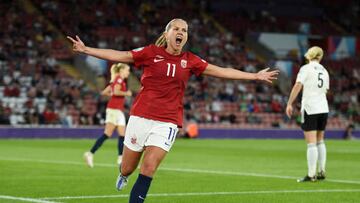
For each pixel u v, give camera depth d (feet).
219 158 147.84
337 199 75.66
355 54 376.27
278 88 325.62
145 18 346.13
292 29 387.14
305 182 94.12
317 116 94.63
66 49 303.48
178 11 361.71
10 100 259.39
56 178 94.89
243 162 136.05
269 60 354.33
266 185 89.30
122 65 115.24
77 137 246.27
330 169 122.72
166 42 58.13
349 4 422.00
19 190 80.23
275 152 176.96
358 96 338.75
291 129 286.25
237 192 80.84
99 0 341.00
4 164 119.14
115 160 133.90
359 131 299.58
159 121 57.06
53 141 221.46
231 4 392.27
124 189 81.87
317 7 415.03
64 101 264.93
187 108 283.79
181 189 83.35
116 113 115.65
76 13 327.26
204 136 269.23
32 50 291.38
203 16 372.17
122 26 333.83
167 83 57.26
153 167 56.39
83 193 77.82
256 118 299.38
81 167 114.62
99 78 282.97
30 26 305.32
